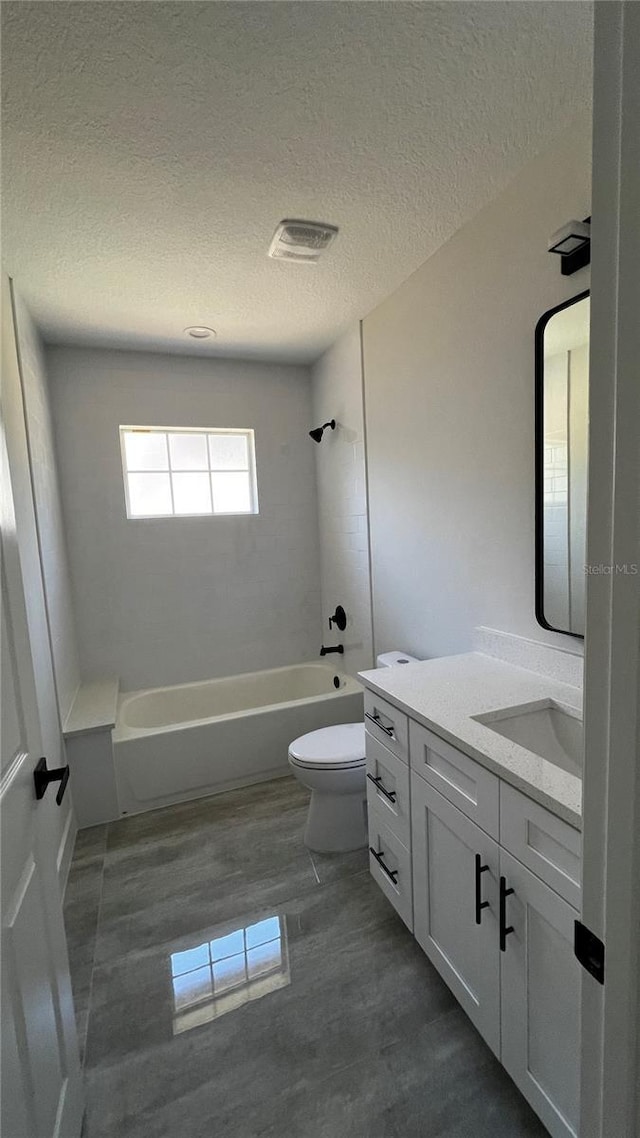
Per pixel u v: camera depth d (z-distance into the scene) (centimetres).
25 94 115
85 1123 112
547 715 144
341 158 140
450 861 126
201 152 135
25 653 98
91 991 145
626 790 44
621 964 46
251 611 334
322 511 334
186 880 192
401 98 121
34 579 194
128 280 203
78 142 129
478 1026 118
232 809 242
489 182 155
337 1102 114
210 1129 111
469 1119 110
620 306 41
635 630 42
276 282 211
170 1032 132
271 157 138
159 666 313
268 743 268
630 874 44
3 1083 70
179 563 313
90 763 231
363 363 258
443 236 183
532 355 154
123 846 215
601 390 43
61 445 281
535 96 123
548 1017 96
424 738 134
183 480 317
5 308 189
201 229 171
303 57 110
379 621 269
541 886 96
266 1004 138
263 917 171
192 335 268
